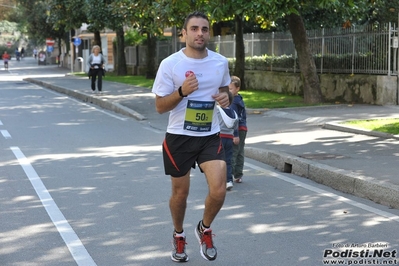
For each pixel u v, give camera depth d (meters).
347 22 25.56
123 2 28.83
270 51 32.97
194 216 9.48
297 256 7.59
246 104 24.53
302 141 15.84
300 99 26.92
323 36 27.52
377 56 23.88
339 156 13.40
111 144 16.75
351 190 10.99
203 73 6.99
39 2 80.19
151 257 7.61
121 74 53.72
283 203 10.30
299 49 24.94
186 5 22.09
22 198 10.71
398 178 10.91
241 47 32.56
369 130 16.58
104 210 9.88
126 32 59.16
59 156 14.84
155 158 14.57
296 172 12.80
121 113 25.00
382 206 10.07
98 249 7.93
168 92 7.00
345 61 25.80
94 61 31.81
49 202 10.41
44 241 8.29
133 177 12.43
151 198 10.66
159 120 22.14
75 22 49.34
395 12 32.03
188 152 7.08
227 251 7.82
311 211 9.75
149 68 46.88
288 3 20.50
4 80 50.28
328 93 26.42
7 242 8.26
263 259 7.50
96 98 29.20
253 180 12.20
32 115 24.02
